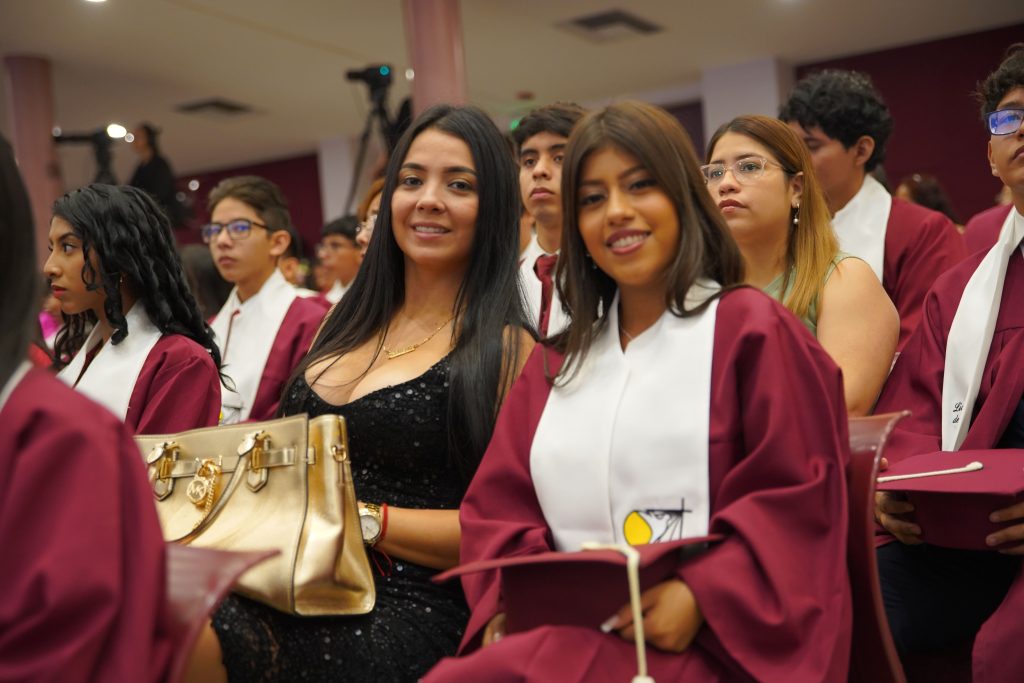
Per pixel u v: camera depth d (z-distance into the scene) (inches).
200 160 602.5
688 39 416.5
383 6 364.8
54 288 112.6
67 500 53.2
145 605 55.0
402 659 83.2
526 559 64.1
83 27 379.2
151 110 494.3
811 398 68.5
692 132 510.6
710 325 71.2
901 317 146.3
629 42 414.6
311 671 79.5
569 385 76.8
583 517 72.6
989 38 422.3
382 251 105.4
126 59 417.4
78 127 516.7
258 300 182.9
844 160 148.1
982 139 426.6
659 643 64.4
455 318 100.3
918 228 147.5
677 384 70.7
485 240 100.7
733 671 64.6
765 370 68.0
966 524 80.9
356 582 81.4
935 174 438.0
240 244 180.2
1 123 484.1
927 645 90.4
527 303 104.5
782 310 70.9
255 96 477.7
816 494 65.8
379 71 346.3
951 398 99.6
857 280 106.3
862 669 69.0
